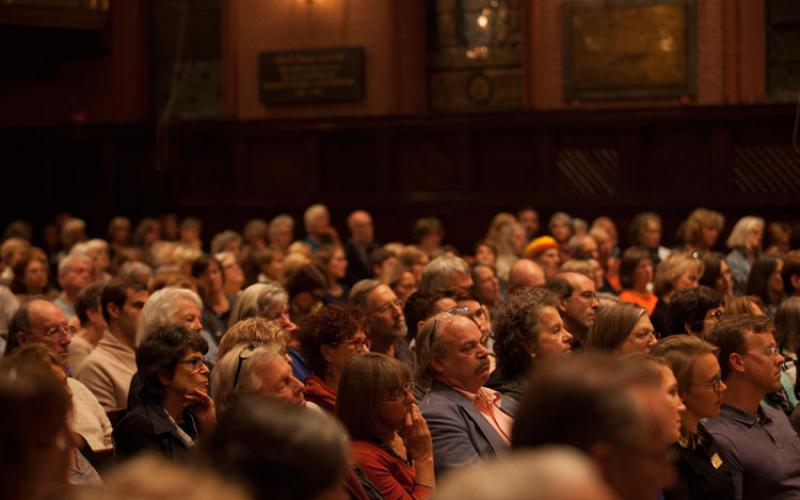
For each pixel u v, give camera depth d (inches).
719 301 306.0
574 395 100.6
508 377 262.4
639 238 576.1
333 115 733.9
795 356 299.9
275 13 745.0
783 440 239.5
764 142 641.6
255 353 217.2
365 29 725.3
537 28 695.7
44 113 823.7
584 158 677.9
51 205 795.4
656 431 102.8
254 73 751.7
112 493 70.5
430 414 230.2
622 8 675.4
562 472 68.4
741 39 650.8
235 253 571.2
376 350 325.1
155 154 765.9
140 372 227.1
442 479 224.8
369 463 213.0
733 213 648.4
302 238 732.7
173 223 703.1
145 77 803.4
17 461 112.4
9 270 509.7
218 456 109.2
